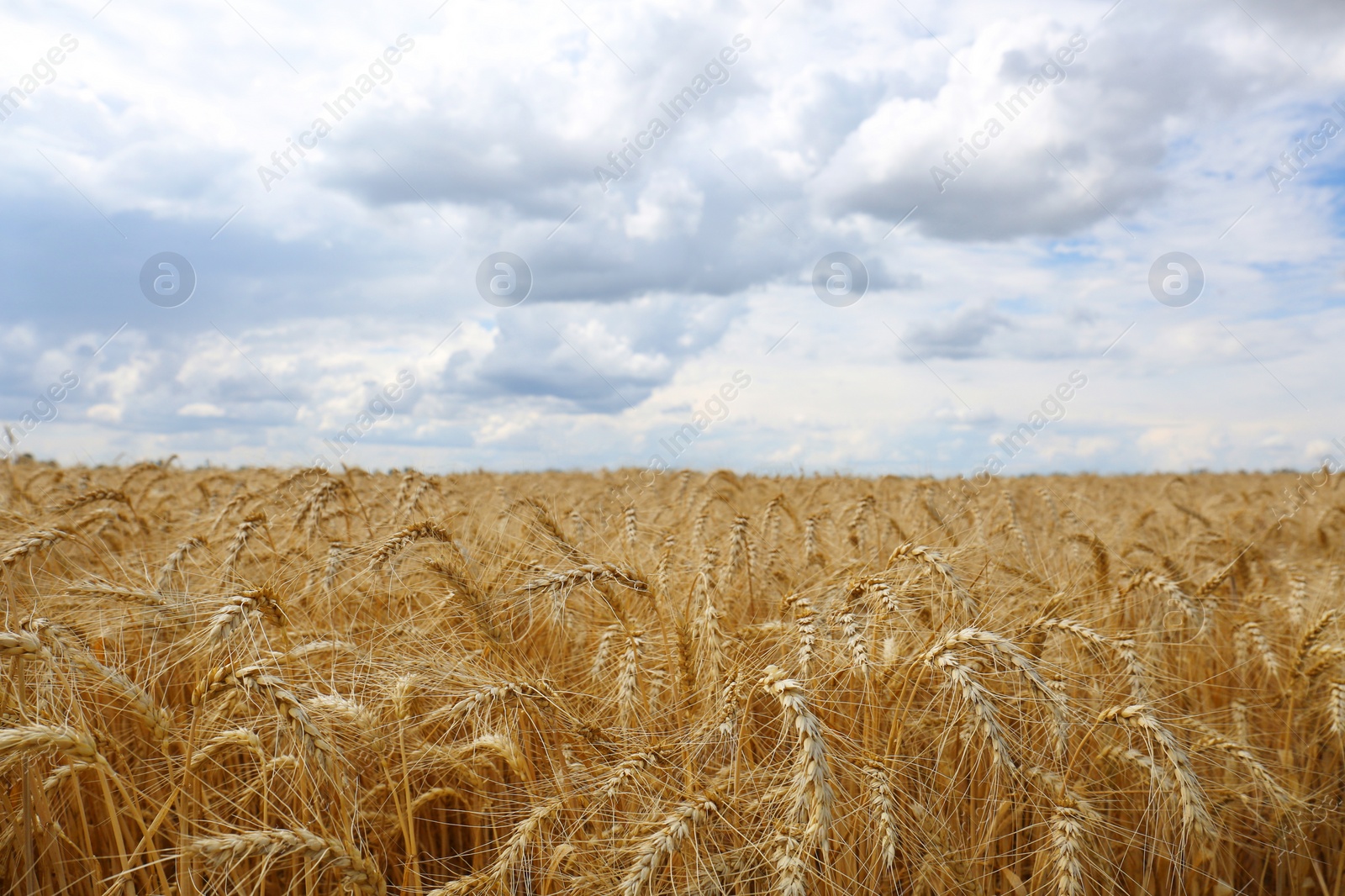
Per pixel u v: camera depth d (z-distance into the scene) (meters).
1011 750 3.39
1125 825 3.92
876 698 3.46
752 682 3.42
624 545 5.66
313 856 2.64
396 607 4.90
